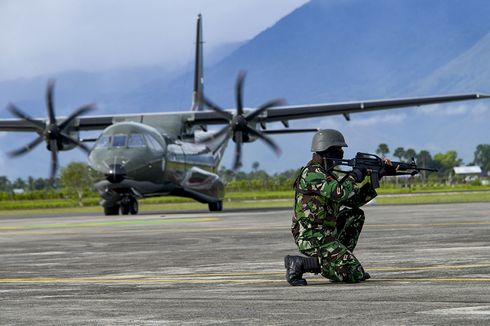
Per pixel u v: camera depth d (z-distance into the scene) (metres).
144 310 11.12
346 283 13.48
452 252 18.98
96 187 52.09
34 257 20.80
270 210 57.19
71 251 22.48
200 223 37.75
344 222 13.67
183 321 10.19
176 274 15.94
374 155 13.44
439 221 32.91
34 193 157.00
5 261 19.80
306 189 13.40
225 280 14.63
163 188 54.50
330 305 11.11
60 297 12.74
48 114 58.38
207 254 20.38
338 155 13.47
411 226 29.88
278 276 15.08
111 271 16.78
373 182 13.32
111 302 12.01
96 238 28.14
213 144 64.06
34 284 14.68
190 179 56.94
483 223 30.73
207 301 11.86
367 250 20.20
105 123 60.75
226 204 87.12
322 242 13.44
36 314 11.01
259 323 9.94
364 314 10.31
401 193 118.94
